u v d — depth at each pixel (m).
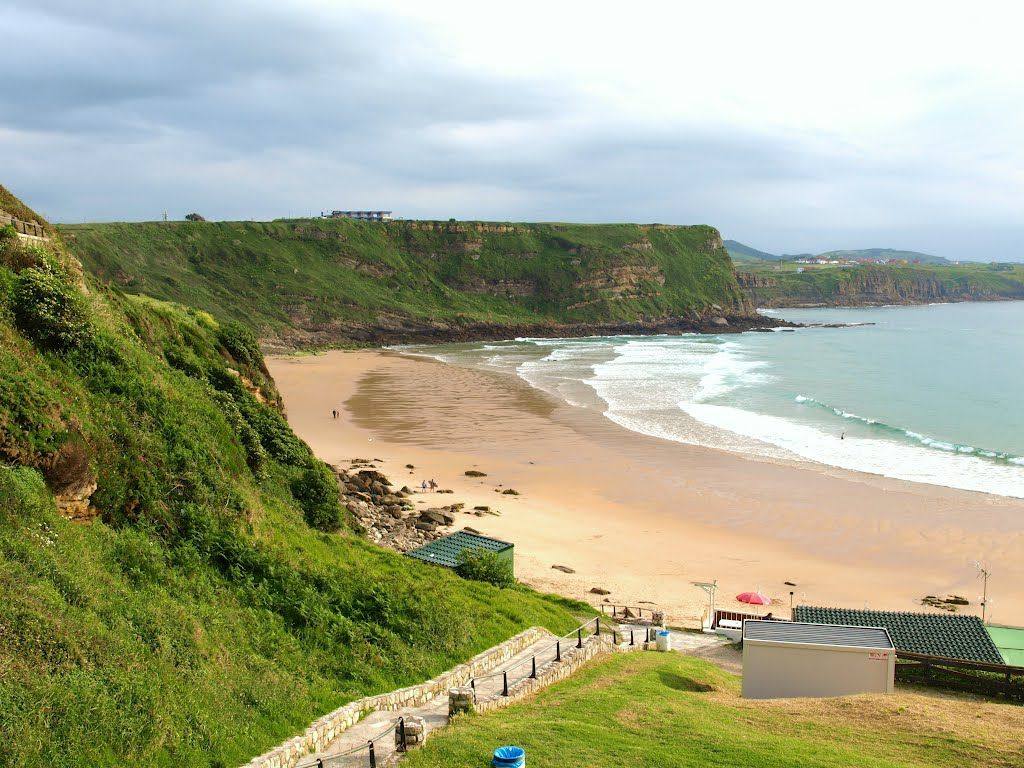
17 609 12.38
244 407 32.03
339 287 188.50
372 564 24.88
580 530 42.50
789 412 76.44
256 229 197.50
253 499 23.62
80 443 17.14
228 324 40.78
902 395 88.75
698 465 55.62
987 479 51.81
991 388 94.56
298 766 13.13
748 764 13.78
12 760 10.26
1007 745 15.15
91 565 15.21
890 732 16.14
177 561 17.92
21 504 14.84
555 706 17.02
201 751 12.54
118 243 164.38
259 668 15.55
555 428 68.06
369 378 101.69
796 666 20.12
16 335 19.45
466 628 21.09
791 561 38.25
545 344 169.50
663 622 29.84
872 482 51.22
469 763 13.26
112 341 23.22
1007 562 37.56
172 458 20.67
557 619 26.14
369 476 50.12
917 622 26.84
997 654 24.16
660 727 15.70
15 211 25.53
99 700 11.88
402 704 16.64
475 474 53.34
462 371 110.06
